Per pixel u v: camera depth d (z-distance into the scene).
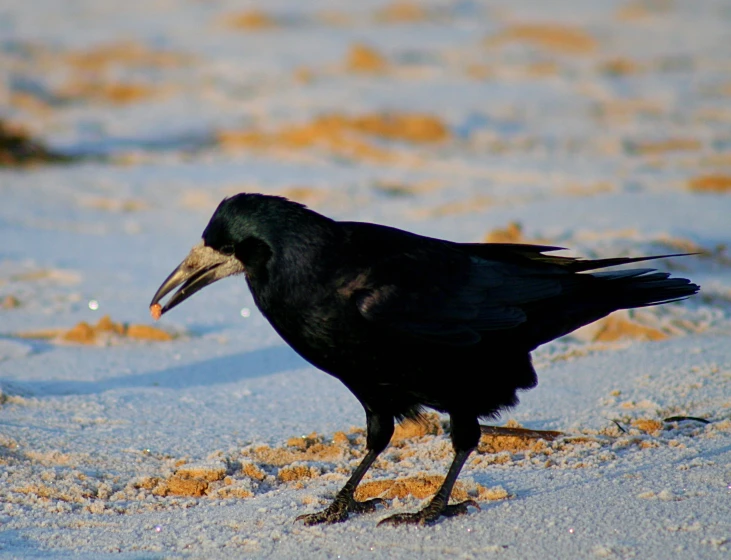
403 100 32.44
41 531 7.88
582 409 10.33
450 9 52.97
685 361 11.44
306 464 9.14
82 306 14.16
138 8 53.22
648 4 52.97
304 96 33.34
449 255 8.41
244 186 22.72
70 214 20.52
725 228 17.45
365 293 7.95
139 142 28.81
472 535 7.48
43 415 10.36
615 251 14.95
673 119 30.47
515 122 30.05
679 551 6.92
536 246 8.83
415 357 8.09
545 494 8.15
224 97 34.16
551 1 55.47
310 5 53.72
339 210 20.73
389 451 9.58
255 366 12.08
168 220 20.17
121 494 8.63
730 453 8.83
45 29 47.16
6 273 15.81
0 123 26.30
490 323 8.25
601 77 36.72
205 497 8.62
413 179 23.61
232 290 15.36
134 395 11.05
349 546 7.45
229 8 52.59
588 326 12.78
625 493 8.02
